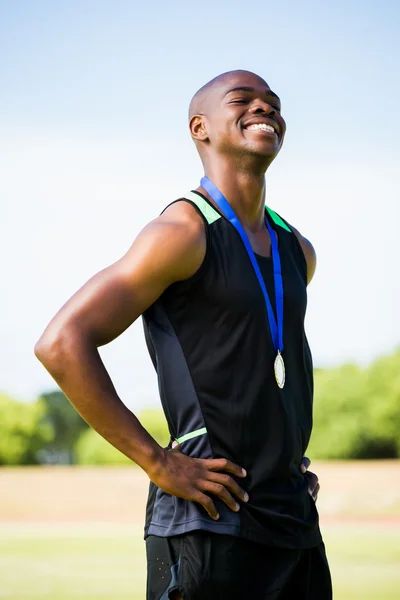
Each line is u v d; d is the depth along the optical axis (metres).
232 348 4.45
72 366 4.24
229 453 4.42
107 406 4.27
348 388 38.69
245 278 4.54
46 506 24.34
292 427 4.55
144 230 4.54
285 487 4.52
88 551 15.70
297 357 4.74
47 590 11.73
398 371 38.50
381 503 23.42
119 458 41.53
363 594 11.18
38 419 45.97
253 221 4.89
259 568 4.39
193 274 4.46
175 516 4.43
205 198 4.72
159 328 4.58
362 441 38.00
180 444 4.52
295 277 4.90
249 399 4.44
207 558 4.30
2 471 34.31
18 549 16.05
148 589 4.53
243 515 4.35
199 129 4.99
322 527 19.20
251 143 4.74
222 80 4.94
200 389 4.45
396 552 15.11
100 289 4.37
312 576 4.74
